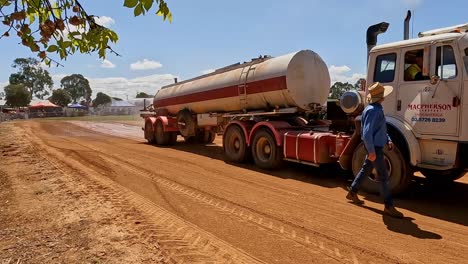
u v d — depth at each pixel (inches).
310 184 313.7
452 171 286.4
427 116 246.8
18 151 530.3
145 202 257.9
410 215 228.1
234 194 280.2
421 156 253.6
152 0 76.9
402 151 261.4
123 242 184.9
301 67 377.7
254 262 164.1
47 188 300.4
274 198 268.7
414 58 257.4
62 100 3491.6
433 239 189.6
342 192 285.6
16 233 199.8
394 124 259.6
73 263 161.8
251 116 417.1
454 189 290.2
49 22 81.4
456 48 233.6
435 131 243.3
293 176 347.3
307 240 188.9
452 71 236.4
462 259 166.4
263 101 408.5
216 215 229.5
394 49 266.8
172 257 167.9
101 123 1343.5
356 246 181.0
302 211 236.7
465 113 230.7
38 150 540.4
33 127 1127.6
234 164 416.5
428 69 241.3
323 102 401.7
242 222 216.2
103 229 203.2
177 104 573.9
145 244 182.4
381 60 276.4
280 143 362.0
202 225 211.2
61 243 184.2
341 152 306.2
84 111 2610.7
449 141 238.2
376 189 270.2
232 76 448.5
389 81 269.9
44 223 215.8
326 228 205.8
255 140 392.2
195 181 326.3
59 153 505.4
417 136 251.9
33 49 83.0
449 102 236.7
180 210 239.8
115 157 469.1
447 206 246.4
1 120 1750.7
